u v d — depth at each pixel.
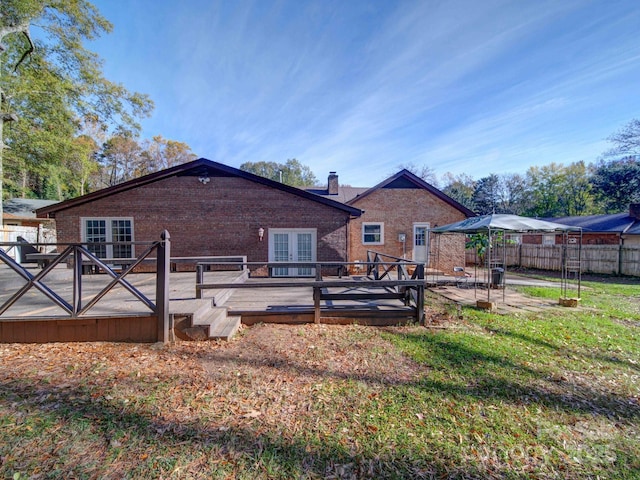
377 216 14.46
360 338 4.57
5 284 6.70
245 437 2.25
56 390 2.74
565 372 3.65
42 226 20.03
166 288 4.06
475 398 2.97
